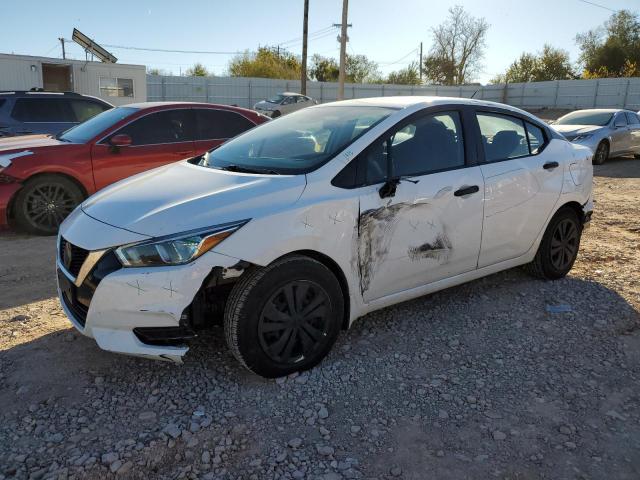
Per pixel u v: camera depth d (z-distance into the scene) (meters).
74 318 3.11
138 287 2.79
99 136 6.71
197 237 2.82
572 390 3.08
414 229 3.54
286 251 3.00
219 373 3.21
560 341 3.68
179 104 7.31
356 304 3.41
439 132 3.82
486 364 3.37
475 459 2.52
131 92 22.95
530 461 2.50
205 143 7.36
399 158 3.56
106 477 2.37
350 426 2.75
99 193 3.58
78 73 21.69
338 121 3.82
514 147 4.32
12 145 6.59
